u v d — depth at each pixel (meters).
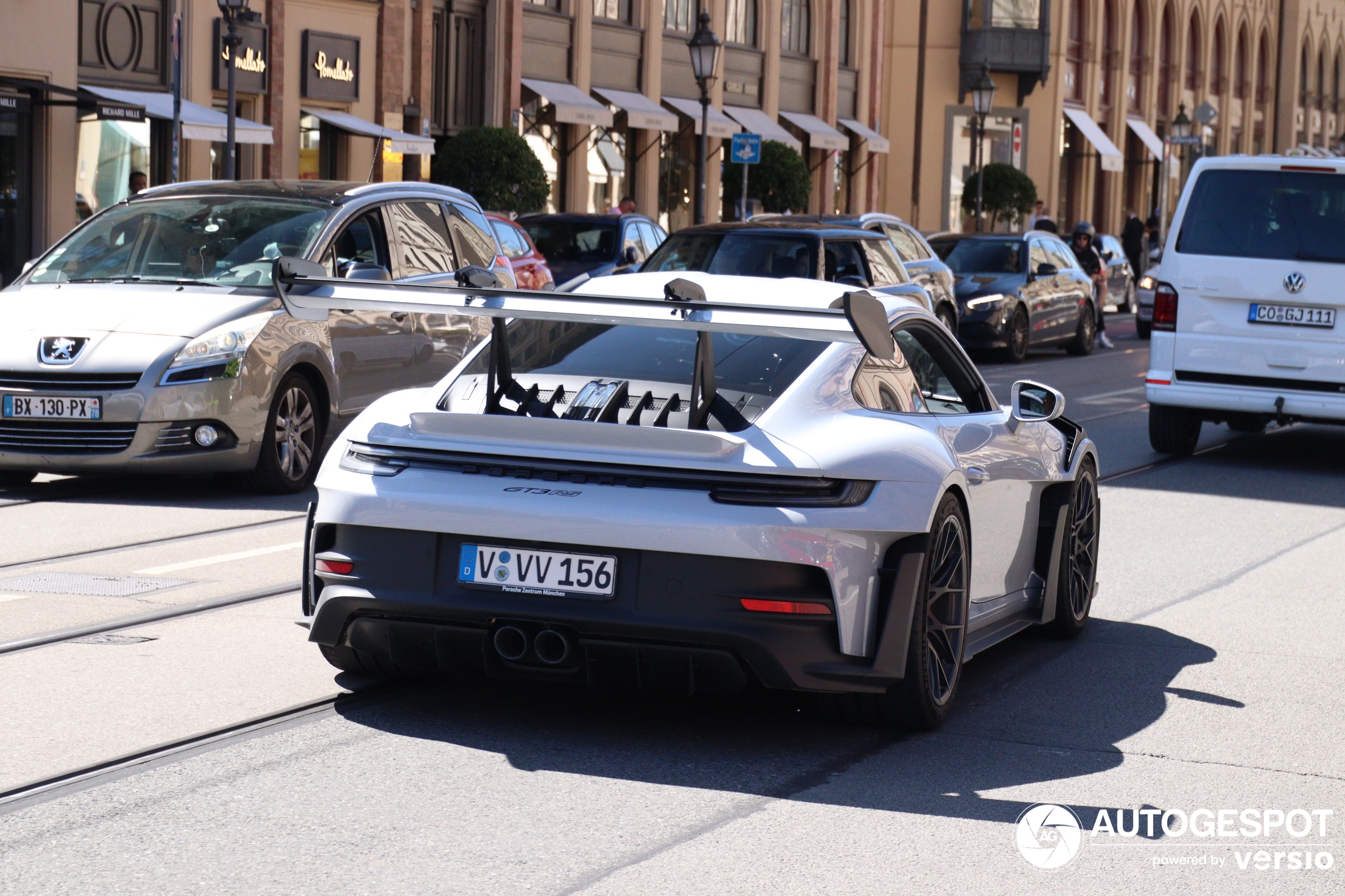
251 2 31.94
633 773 6.15
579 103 41.56
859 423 6.56
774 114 51.91
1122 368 28.02
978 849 5.46
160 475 13.48
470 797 5.81
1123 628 9.05
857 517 6.23
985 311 28.30
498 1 39.44
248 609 8.71
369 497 6.42
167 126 30.42
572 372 6.96
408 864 5.14
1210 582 10.37
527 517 6.20
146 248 13.07
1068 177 67.75
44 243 27.80
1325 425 20.44
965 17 62.19
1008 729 6.93
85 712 6.72
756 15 51.28
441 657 6.46
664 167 47.28
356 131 33.75
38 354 11.78
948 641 6.84
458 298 6.20
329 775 6.02
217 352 11.91
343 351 13.02
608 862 5.21
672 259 18.73
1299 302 15.84
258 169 32.78
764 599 6.11
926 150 62.75
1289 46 88.44
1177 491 14.39
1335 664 8.27
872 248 19.45
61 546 10.34
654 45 45.81
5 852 5.16
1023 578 8.20
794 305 7.19
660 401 6.68
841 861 5.29
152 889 4.88
